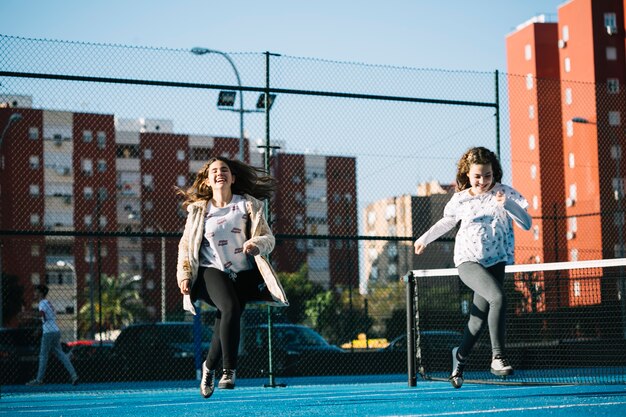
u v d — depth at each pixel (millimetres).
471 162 5945
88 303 58469
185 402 7191
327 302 22562
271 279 5270
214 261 5305
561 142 56688
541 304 10852
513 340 10891
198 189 5531
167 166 65812
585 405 5188
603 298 10617
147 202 65625
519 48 60750
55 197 63250
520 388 7441
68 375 14180
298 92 11016
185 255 5305
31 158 62781
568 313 10773
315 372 14508
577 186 53562
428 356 10594
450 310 9789
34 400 8867
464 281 5848
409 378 8484
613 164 51125
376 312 20797
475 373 10609
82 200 63594
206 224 5312
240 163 5551
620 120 53656
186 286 5258
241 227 5332
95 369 14086
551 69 58938
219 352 5246
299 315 22844
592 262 6785
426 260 36219
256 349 14586
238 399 7414
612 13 55781
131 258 63875
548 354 10898
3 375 14438
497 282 5680
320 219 52875
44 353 13000
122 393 10227
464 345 6156
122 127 66688
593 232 51000
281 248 57375
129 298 60594
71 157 64188
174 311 50062
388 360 14875
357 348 17172
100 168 65062
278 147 11047
